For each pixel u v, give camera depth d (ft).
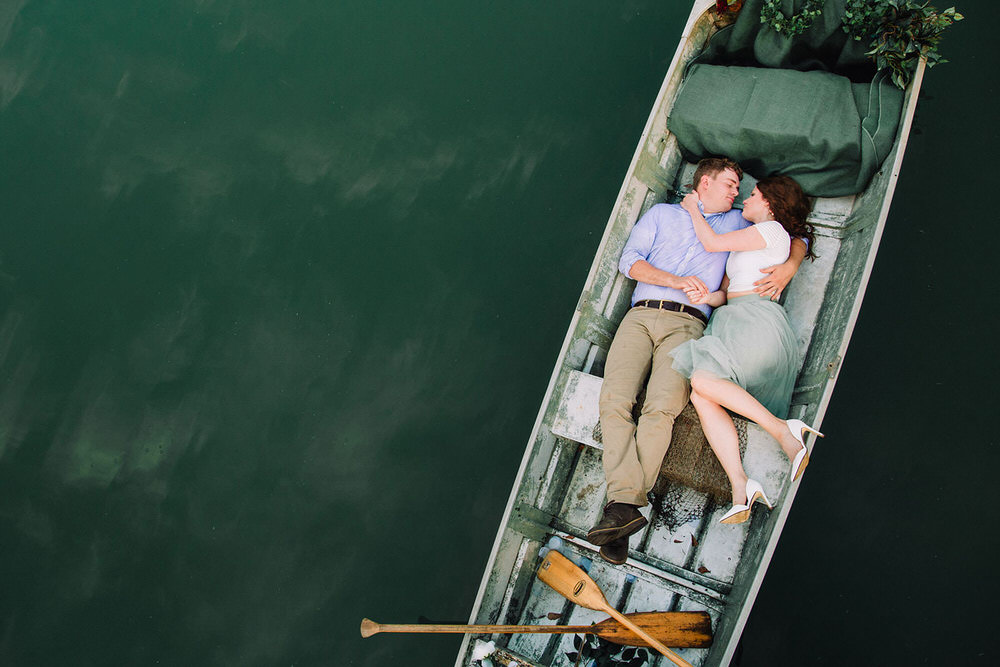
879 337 13.70
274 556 13.67
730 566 11.49
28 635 13.20
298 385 14.64
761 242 11.27
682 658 10.52
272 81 16.49
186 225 15.55
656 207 12.28
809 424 11.03
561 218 15.55
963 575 12.20
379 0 16.93
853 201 12.72
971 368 13.23
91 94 16.39
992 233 13.93
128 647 13.19
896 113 12.23
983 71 14.94
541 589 12.00
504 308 15.10
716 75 13.26
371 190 15.84
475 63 16.65
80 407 14.43
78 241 15.42
